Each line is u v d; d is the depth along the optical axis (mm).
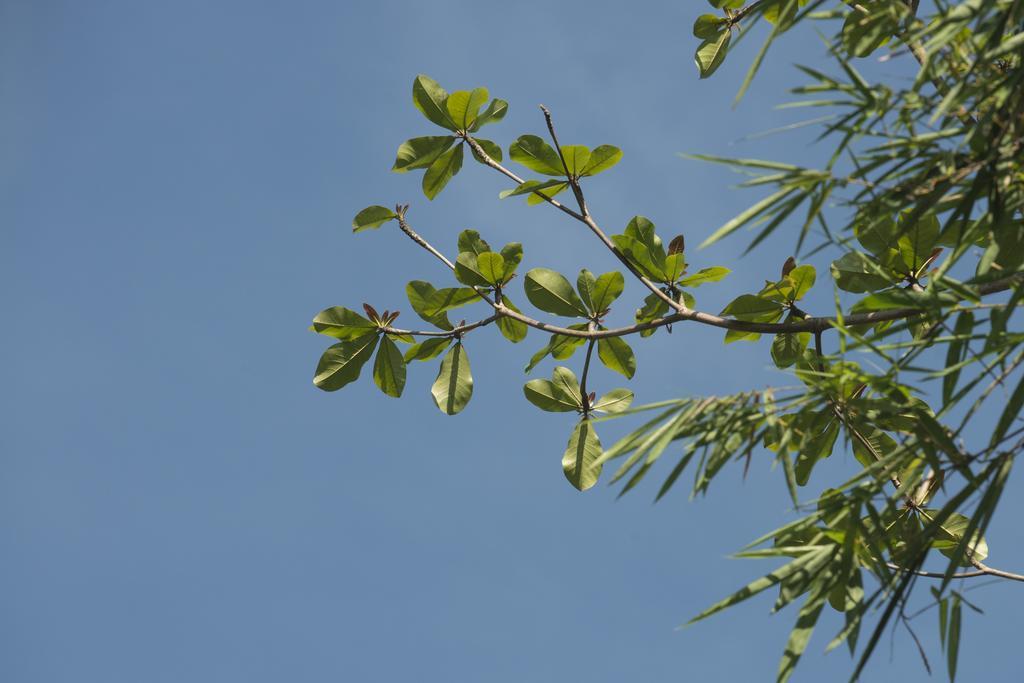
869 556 9086
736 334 9672
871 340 9070
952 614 9023
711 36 9969
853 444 9648
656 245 9758
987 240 9375
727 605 8977
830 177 8914
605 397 9820
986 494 8898
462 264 9797
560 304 9797
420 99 9852
